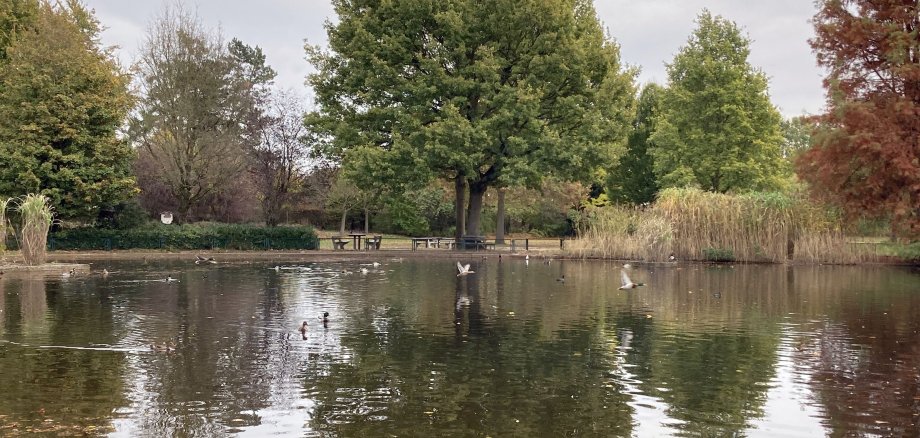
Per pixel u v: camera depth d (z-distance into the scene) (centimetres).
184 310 1549
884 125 2209
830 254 2898
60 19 3478
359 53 3469
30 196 2680
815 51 2527
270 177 3834
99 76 3369
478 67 3338
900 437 743
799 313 1539
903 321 1434
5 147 3144
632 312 1542
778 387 930
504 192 4828
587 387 927
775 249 2934
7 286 2014
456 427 764
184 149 3716
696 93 4209
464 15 3438
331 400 862
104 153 3341
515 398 874
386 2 3428
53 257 3094
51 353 1109
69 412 809
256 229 3591
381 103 3650
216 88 3759
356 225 5709
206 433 741
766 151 4222
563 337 1252
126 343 1188
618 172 5425
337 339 1227
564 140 3488
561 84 3588
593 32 3709
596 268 2700
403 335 1264
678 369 1023
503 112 3316
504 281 2189
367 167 3409
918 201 2303
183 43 3706
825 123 2402
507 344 1190
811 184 2564
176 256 3234
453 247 3834
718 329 1340
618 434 748
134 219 3488
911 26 2356
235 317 1456
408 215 5300
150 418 789
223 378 960
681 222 3020
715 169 4169
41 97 3234
